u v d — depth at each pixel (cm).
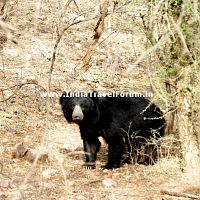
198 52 1032
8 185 1095
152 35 1025
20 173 1181
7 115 1586
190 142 1143
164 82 1099
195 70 1020
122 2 1074
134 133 1320
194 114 1129
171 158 1265
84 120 1273
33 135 1466
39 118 1588
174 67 1056
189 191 1116
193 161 1141
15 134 1466
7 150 1328
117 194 1097
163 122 1345
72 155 1348
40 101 1678
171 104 1157
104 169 1289
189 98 1115
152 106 1335
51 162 1250
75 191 1102
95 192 1104
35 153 1254
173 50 1054
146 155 1292
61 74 1856
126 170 1272
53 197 1055
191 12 942
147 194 1102
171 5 999
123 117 1302
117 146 1294
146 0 1018
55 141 1440
